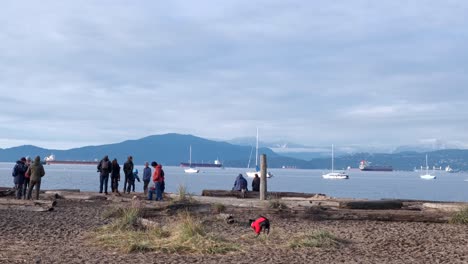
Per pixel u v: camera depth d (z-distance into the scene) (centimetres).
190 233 1275
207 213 1875
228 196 2723
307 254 1166
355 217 1845
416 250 1238
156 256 1120
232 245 1223
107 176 2669
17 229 1470
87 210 1981
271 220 1800
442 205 2106
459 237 1456
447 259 1122
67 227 1535
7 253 1106
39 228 1502
